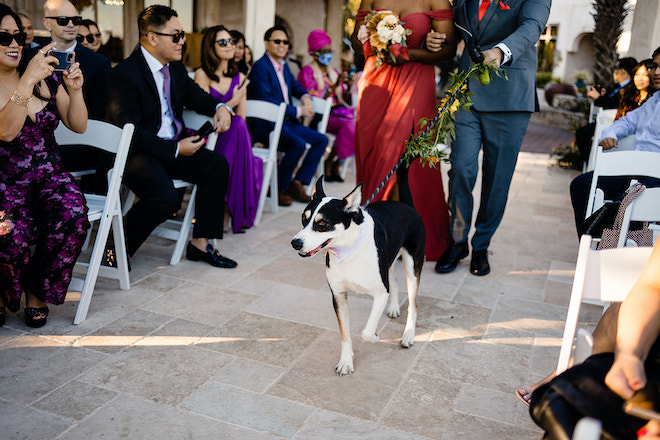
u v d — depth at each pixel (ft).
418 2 14.26
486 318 12.31
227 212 17.69
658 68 14.12
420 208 15.02
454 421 8.63
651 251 5.92
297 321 11.75
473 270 14.87
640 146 14.05
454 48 14.53
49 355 9.95
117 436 7.91
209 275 13.96
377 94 14.70
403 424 8.50
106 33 23.31
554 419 4.91
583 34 82.43
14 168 10.18
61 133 12.03
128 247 13.67
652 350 5.33
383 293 9.46
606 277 6.11
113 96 13.65
